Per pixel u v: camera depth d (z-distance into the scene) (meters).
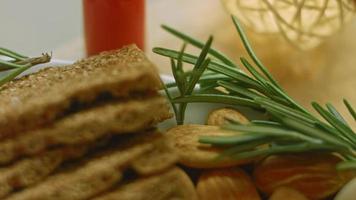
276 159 0.23
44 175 0.22
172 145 0.23
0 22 0.40
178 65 0.25
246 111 0.25
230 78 0.26
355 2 0.34
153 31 0.37
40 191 0.21
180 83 0.25
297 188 0.23
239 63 0.34
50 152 0.22
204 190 0.23
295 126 0.22
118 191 0.22
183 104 0.25
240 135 0.22
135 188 0.22
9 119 0.21
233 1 0.35
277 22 0.34
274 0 0.34
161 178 0.22
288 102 0.25
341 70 0.34
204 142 0.23
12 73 0.24
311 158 0.23
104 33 0.35
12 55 0.27
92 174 0.22
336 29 0.35
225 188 0.23
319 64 0.34
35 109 0.21
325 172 0.23
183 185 0.23
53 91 0.22
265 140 0.22
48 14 0.41
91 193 0.22
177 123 0.25
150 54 0.34
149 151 0.22
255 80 0.25
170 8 0.39
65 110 0.22
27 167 0.21
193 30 0.37
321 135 0.22
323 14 0.34
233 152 0.22
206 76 0.25
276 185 0.23
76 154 0.22
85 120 0.22
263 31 0.35
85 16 0.35
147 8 0.39
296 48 0.35
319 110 0.24
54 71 0.25
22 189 0.21
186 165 0.23
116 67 0.23
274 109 0.23
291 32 0.34
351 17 0.35
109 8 0.34
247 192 0.23
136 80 0.22
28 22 0.40
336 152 0.23
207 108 0.26
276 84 0.25
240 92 0.25
